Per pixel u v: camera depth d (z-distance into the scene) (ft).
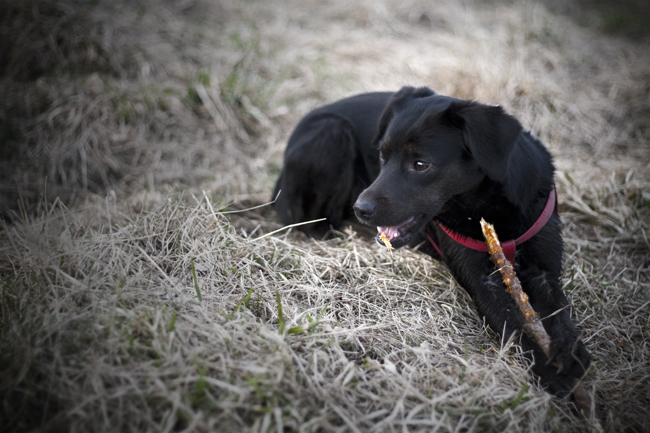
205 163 14.17
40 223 8.32
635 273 9.68
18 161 13.21
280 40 19.98
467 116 7.73
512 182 8.21
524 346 7.36
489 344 7.72
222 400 5.47
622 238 10.55
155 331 6.16
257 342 6.49
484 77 17.20
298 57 18.92
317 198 10.94
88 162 13.44
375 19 22.86
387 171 8.31
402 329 7.53
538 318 7.26
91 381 5.54
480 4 24.71
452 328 7.91
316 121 11.18
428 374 6.46
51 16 16.96
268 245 9.07
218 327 6.46
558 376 6.97
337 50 19.67
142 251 7.84
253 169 13.96
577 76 18.15
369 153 10.59
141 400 5.39
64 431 5.22
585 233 10.96
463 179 8.14
